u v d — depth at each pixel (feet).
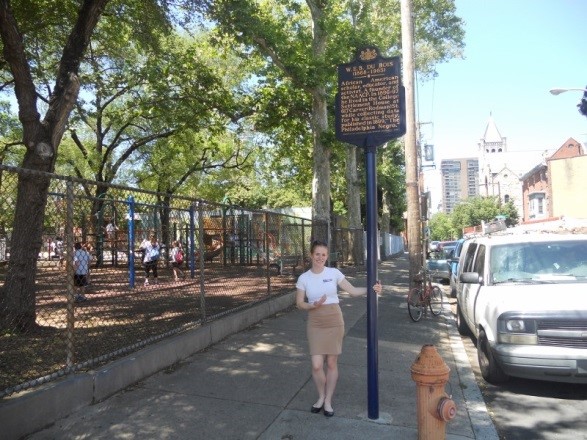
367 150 18.17
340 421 16.70
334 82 57.72
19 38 25.90
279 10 66.18
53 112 26.76
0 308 22.21
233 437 15.31
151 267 34.17
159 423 16.10
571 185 133.90
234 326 29.07
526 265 24.41
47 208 23.02
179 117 62.80
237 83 78.79
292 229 49.62
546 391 21.67
